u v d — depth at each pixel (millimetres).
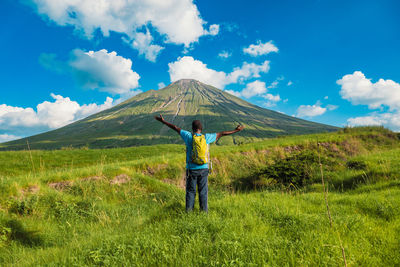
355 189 7293
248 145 18484
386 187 6570
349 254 2648
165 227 3832
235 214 4414
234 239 3055
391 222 3715
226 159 14352
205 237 3240
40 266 3309
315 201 5707
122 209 7469
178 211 5059
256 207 4895
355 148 18266
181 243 3123
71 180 9789
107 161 17734
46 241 5242
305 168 10148
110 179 10383
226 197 6934
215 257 2680
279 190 9227
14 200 7234
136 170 12594
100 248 3098
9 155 17594
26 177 9570
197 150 4684
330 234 3229
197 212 4531
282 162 10734
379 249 2812
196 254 2764
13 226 6039
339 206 4914
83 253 3230
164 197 8758
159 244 3021
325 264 2391
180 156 15008
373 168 8602
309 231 3318
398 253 2719
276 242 2980
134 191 9727
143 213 6805
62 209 6988
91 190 9383
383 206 4387
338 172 9844
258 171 11586
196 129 5102
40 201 7613
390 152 11945
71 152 20297
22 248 4910
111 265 2668
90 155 19344
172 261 2658
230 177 12867
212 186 11727
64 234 5570
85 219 6844
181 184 12102
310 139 19203
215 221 3725
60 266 2957
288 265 2422
